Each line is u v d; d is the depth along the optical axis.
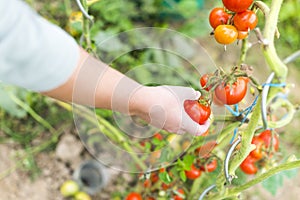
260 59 1.63
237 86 0.85
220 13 0.84
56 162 1.53
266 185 1.21
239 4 0.78
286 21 1.68
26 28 0.66
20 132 1.55
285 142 1.55
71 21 1.35
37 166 1.52
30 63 0.69
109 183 1.50
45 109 1.56
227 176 0.93
